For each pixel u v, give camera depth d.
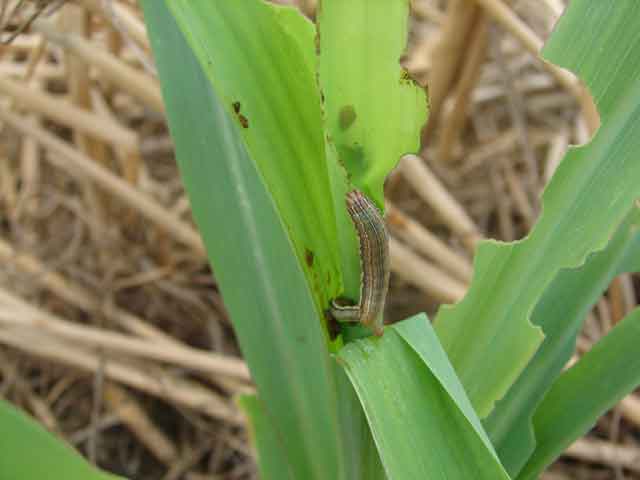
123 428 0.53
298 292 0.27
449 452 0.18
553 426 0.26
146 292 0.58
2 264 0.57
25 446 0.17
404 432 0.18
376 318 0.18
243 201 0.27
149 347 0.51
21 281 0.57
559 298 0.26
